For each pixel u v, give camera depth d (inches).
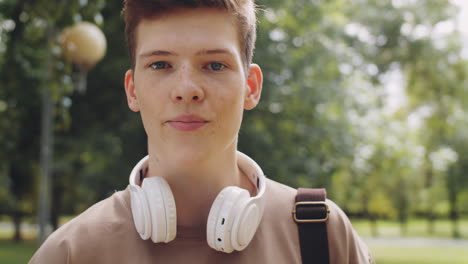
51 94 239.1
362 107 500.4
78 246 51.8
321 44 458.9
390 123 646.5
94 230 52.8
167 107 48.8
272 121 442.3
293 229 57.1
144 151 446.3
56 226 749.3
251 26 53.4
